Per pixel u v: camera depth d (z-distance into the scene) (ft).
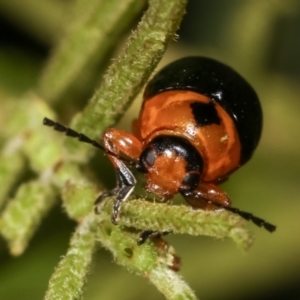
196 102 0.15
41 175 0.15
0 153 0.15
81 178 0.15
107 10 0.15
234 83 0.15
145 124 0.15
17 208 0.15
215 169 0.15
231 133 0.15
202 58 0.15
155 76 0.15
